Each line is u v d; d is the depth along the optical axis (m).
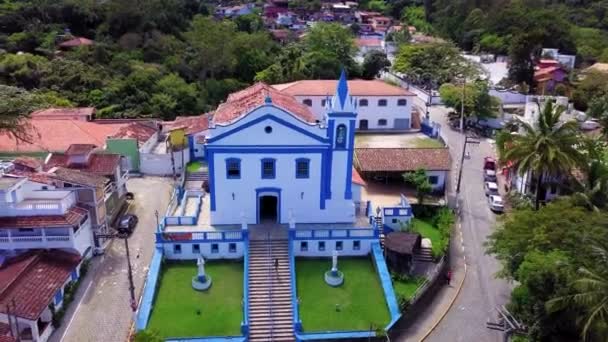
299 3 187.00
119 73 93.75
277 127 41.66
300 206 44.31
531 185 53.88
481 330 36.88
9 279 35.88
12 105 55.06
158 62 104.25
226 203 43.59
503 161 50.38
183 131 66.50
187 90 91.12
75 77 87.44
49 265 38.41
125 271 42.62
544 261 33.22
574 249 34.84
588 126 68.06
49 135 63.44
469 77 96.88
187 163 65.19
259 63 102.75
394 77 106.56
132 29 110.38
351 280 40.22
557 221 37.16
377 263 41.03
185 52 107.12
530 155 47.19
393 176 57.34
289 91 74.12
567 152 46.69
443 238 46.81
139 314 35.66
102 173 49.59
